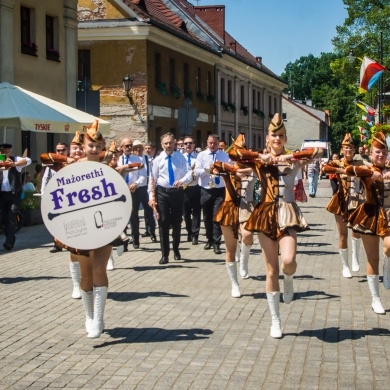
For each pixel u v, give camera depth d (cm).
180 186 1331
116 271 1239
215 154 1434
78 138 895
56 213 798
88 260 809
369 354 736
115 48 3466
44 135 2658
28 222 2028
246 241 1137
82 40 3491
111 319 887
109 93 3488
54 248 1495
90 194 797
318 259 1384
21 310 944
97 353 747
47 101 1973
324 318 890
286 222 780
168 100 3756
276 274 798
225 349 755
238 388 636
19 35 2484
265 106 6091
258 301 986
